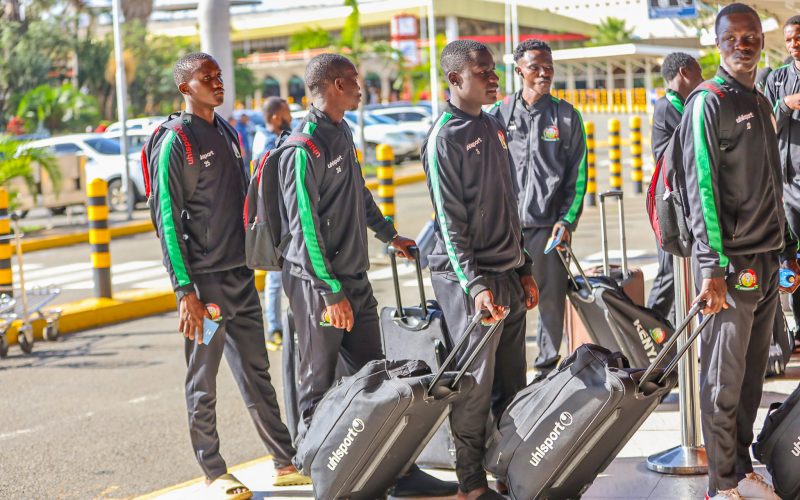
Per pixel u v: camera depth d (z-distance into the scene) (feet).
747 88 15.08
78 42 176.14
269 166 16.29
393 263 17.39
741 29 14.80
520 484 15.28
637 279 23.02
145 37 187.42
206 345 17.24
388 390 14.76
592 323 20.83
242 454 21.61
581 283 21.25
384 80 207.82
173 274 16.74
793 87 22.93
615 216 56.03
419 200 70.28
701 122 14.75
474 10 201.26
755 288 15.08
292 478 18.12
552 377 15.23
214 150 17.13
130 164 73.15
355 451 15.07
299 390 16.81
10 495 19.83
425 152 16.26
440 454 17.94
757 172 14.92
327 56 16.48
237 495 17.39
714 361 15.33
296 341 17.79
